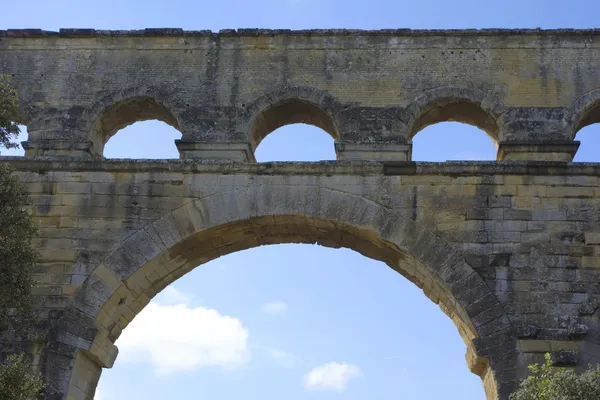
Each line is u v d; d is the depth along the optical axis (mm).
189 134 34219
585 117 34688
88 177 32750
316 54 35500
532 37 35312
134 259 31641
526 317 30094
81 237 31938
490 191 31938
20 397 26125
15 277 27219
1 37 36312
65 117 34844
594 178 32000
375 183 32188
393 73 35000
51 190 32625
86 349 30562
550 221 31469
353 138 33875
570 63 34844
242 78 35188
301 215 31953
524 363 29359
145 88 35125
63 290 31219
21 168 32969
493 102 34281
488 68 34938
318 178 32375
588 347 29594
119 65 35719
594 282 30562
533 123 33844
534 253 31016
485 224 31500
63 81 35531
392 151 33531
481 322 30141
